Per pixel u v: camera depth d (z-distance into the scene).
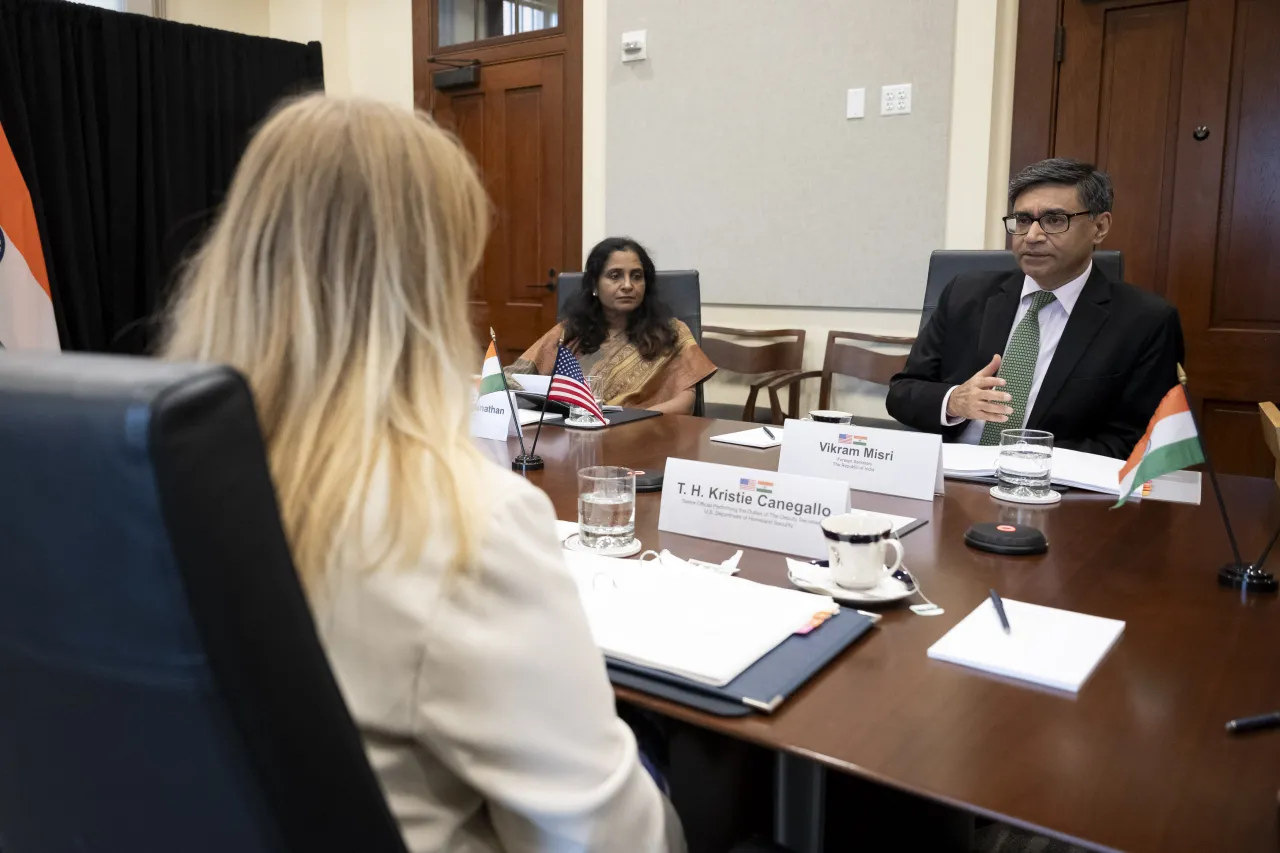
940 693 0.85
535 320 4.61
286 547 0.43
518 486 0.64
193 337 0.64
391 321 0.63
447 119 4.76
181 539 0.37
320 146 0.63
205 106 4.45
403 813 0.60
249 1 5.01
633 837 0.63
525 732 0.58
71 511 0.38
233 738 0.40
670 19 3.92
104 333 4.17
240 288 0.63
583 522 1.28
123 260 4.19
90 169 4.06
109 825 0.46
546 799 0.59
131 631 0.39
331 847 0.45
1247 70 3.02
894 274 3.56
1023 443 1.59
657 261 4.11
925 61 3.40
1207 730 0.78
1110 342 2.10
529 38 4.41
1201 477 1.73
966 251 2.57
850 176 3.60
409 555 0.57
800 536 1.26
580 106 4.30
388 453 0.60
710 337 3.98
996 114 3.36
